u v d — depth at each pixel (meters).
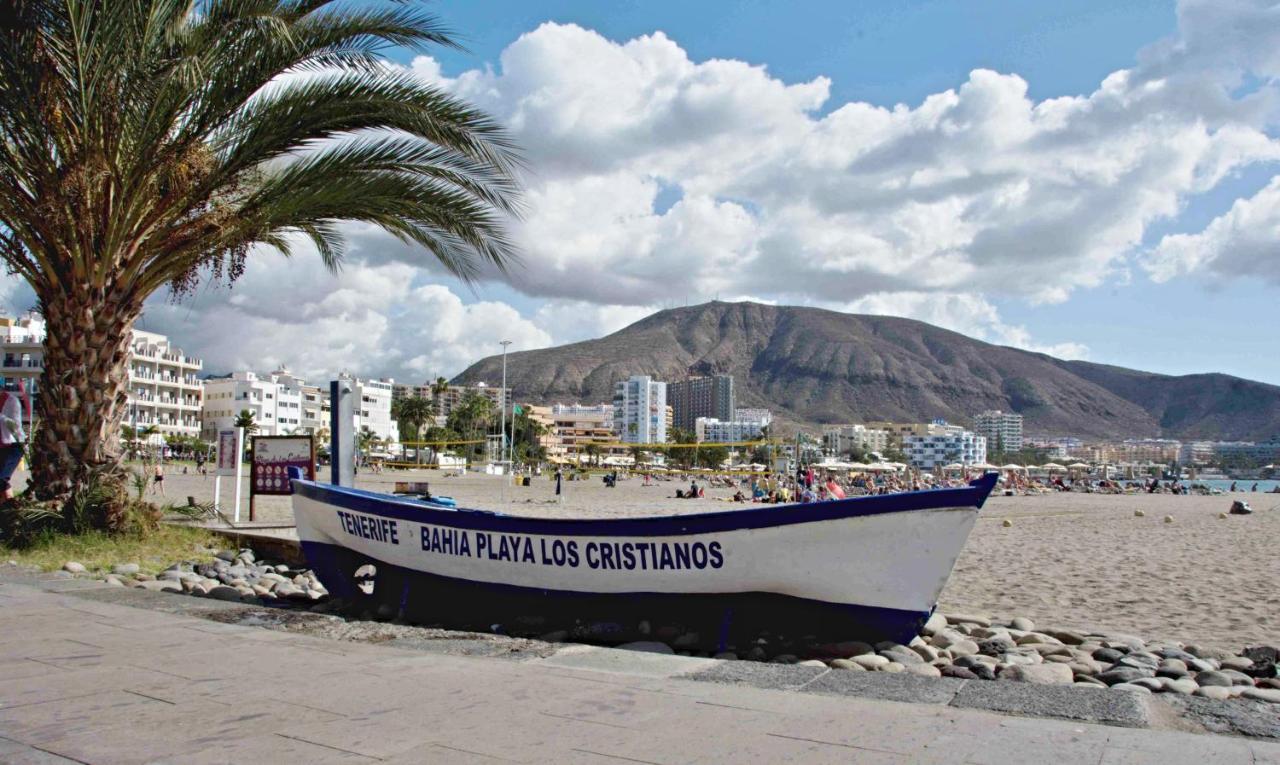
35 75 10.63
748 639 7.12
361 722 4.20
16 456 11.60
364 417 163.38
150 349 101.06
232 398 128.75
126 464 12.52
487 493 45.56
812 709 4.38
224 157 11.90
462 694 4.71
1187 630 9.00
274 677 5.10
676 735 3.96
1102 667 6.80
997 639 7.57
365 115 11.74
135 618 7.02
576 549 7.50
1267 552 18.09
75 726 4.14
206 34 11.25
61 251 11.53
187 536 13.30
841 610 6.81
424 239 13.11
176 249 12.08
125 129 10.94
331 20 11.42
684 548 7.07
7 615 7.10
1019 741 3.80
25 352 81.00
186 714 4.34
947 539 6.34
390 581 8.95
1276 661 7.02
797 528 6.68
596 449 173.12
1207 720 4.16
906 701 4.55
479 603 8.28
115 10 10.31
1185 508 44.81
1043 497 66.19
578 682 4.97
